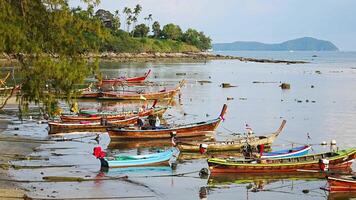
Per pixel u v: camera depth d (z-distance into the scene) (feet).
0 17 82.07
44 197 100.94
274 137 161.07
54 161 134.72
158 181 120.78
